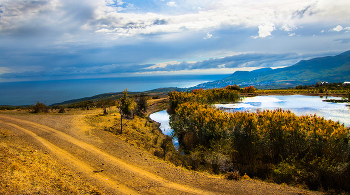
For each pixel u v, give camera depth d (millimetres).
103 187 6777
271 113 14508
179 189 6969
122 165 9211
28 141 11484
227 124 13727
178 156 12750
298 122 11938
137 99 29594
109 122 18969
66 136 13367
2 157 7109
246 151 12039
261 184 7719
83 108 32094
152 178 7922
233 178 8391
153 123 23672
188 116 18156
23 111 25453
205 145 14297
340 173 7953
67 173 7535
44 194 5262
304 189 7605
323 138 10039
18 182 5500
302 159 9711
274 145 11484
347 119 18906
